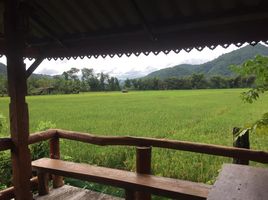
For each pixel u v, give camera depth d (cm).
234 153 350
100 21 409
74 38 451
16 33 350
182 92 7175
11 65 351
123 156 873
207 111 2508
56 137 491
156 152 894
